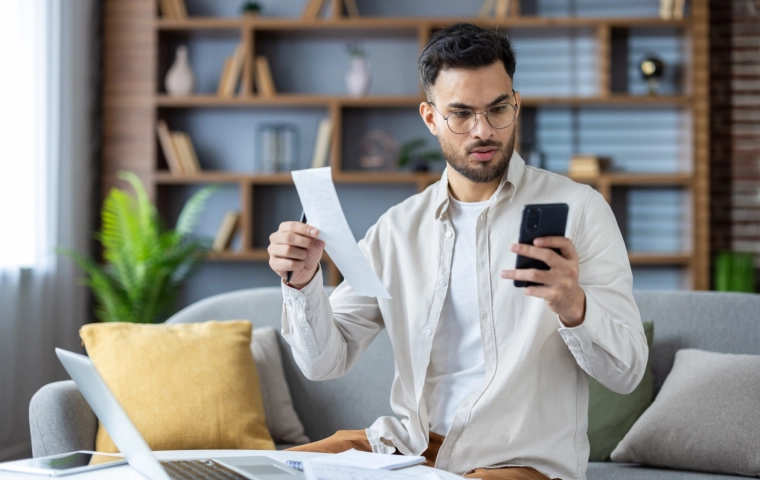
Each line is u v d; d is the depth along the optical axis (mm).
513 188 1558
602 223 1499
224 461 1301
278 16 4547
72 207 3994
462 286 1555
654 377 2232
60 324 3898
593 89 4477
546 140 4520
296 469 1266
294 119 4551
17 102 3543
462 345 1540
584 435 1490
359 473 1161
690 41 4258
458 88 1491
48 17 3799
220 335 2225
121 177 4309
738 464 1921
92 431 1913
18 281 3504
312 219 1291
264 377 2312
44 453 1802
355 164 4531
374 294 1300
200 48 4570
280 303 2469
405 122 4520
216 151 4562
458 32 1529
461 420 1458
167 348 2150
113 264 3961
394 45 4551
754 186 4508
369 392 2320
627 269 1478
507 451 1432
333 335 1546
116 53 4340
